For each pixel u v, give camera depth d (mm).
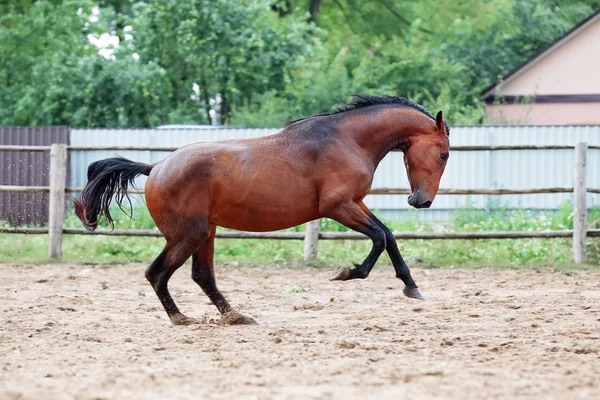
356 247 17812
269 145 9656
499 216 19016
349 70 37812
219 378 6707
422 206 10141
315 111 32719
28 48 38281
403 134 10117
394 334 9125
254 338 8750
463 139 22812
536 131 22594
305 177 9609
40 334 9109
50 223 17031
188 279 14727
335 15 45438
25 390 6277
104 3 44781
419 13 45062
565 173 22625
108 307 11422
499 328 9539
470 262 16750
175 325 9797
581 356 7766
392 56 39281
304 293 13062
